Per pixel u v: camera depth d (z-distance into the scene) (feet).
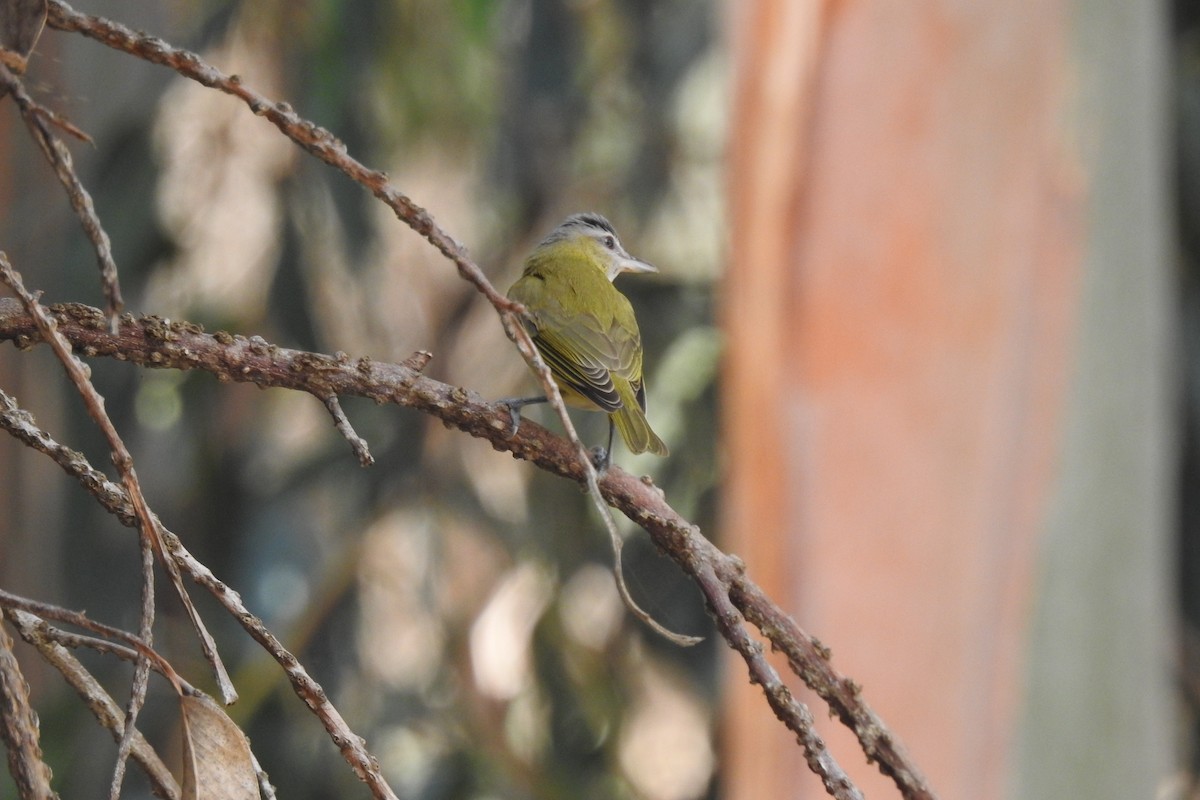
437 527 58.13
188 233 57.72
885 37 29.53
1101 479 29.99
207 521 58.70
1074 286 29.76
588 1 60.70
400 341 65.67
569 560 58.49
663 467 54.03
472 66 59.06
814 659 15.31
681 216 63.00
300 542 62.54
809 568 29.14
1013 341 29.43
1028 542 29.58
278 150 56.85
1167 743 30.55
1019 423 29.60
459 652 57.98
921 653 29.01
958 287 29.32
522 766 56.18
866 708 15.07
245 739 13.69
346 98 55.16
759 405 29.66
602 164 62.59
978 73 29.48
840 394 29.30
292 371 16.16
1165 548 30.55
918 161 29.40
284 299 56.80
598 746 58.08
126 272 52.54
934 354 29.22
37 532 47.96
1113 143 30.22
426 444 57.72
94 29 13.75
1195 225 50.31
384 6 55.47
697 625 58.49
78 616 13.16
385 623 68.64
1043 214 29.76
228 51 56.18
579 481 16.61
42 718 49.44
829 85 29.66
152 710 51.90
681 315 58.08
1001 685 29.37
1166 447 30.66
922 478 29.14
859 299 29.37
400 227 66.54
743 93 30.19
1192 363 50.37
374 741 57.98
